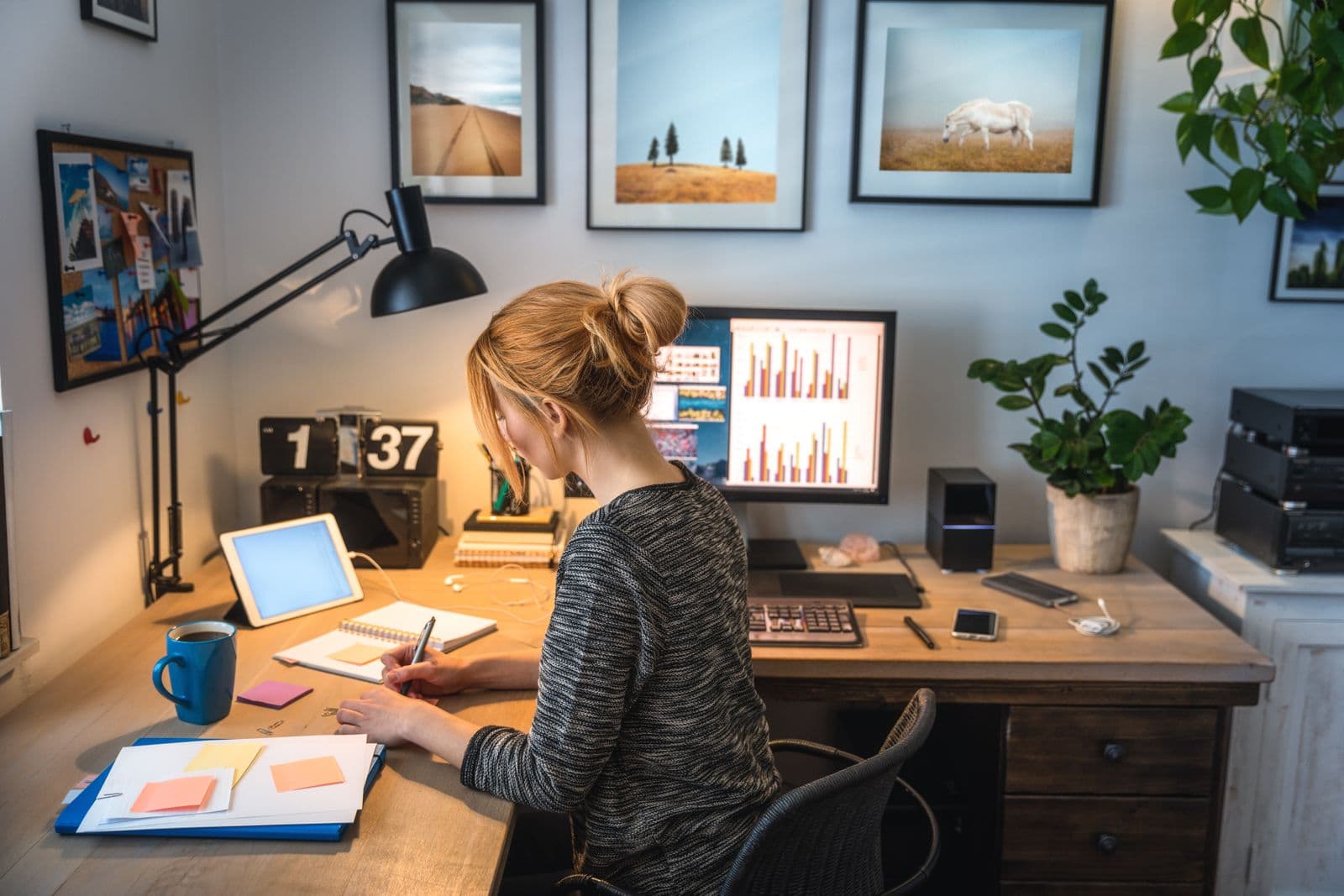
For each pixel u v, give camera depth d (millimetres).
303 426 2221
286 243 2314
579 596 1150
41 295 1593
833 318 2170
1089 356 2389
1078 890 1930
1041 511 2455
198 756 1301
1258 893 2215
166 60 1999
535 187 2299
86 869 1113
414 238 1887
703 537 1201
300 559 1892
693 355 2186
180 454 2074
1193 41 2014
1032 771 1878
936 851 1402
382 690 1431
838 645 1836
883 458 2207
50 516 1627
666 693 1179
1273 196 2018
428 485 2188
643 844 1213
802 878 1222
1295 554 2096
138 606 1912
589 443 1228
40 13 1573
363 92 2271
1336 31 1926
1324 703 2131
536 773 1182
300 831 1171
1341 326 2377
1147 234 2342
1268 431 2158
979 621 1909
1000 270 2354
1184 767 1877
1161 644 1867
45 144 1571
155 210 1923
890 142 2285
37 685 1593
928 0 2232
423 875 1125
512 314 1219
